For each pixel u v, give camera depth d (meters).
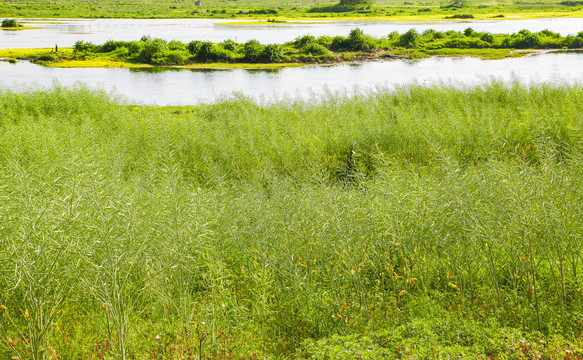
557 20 97.31
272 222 5.90
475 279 5.64
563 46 53.81
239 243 6.18
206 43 50.62
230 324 4.70
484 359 3.80
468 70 38.28
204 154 11.39
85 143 10.08
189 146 11.80
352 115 14.14
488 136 11.55
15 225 4.66
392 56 52.00
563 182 5.63
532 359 3.83
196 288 5.79
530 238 4.88
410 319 4.65
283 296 5.23
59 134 12.11
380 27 85.12
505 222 5.08
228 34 73.00
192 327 4.49
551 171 5.74
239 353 4.29
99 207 4.48
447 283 5.40
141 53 49.88
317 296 4.85
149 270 4.69
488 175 6.09
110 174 7.57
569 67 37.78
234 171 10.66
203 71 43.59
